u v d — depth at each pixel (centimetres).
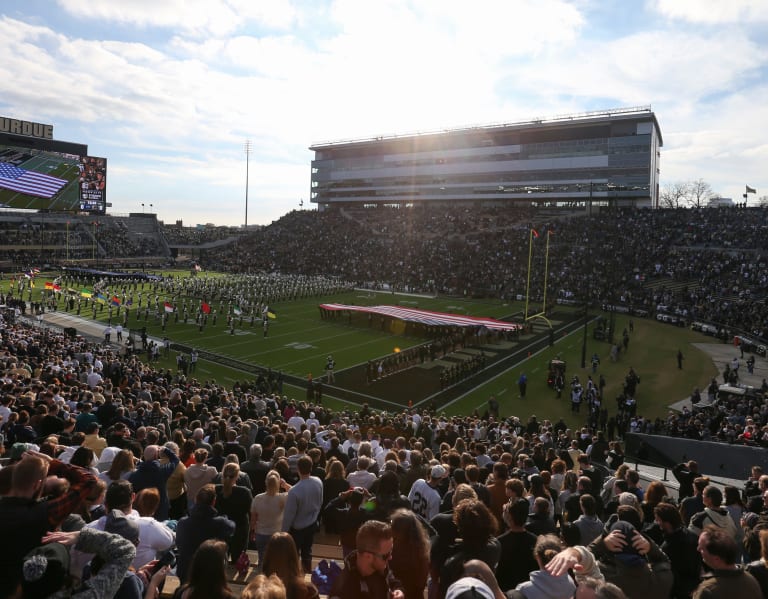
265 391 3166
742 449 1731
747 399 2877
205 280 7819
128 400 1656
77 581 430
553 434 2305
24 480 434
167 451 847
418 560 457
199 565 391
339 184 12962
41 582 377
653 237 7775
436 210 11162
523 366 4081
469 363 3806
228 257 10744
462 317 4891
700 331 5266
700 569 588
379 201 12519
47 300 6103
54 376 1964
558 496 1001
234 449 1096
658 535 650
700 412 2705
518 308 6625
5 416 1224
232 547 748
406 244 9719
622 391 3481
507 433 1906
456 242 9325
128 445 1002
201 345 4444
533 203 10869
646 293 6431
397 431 1934
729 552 456
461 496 638
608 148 9712
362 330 5191
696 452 1806
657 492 757
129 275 7725
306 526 741
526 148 10481
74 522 515
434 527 547
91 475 525
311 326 5331
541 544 473
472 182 11144
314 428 1680
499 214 10225
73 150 9462
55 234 10219
